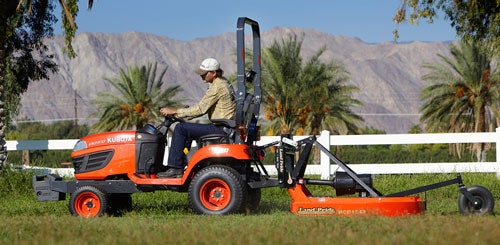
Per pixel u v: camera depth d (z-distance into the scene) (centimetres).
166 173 1523
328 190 2106
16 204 1922
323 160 2300
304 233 1070
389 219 1244
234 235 1048
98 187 1538
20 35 2902
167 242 1003
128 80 9594
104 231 1155
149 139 1535
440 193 2041
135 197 1939
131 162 1533
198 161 1465
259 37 1574
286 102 7700
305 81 7706
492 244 939
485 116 8256
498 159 2281
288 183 1457
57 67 3073
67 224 1253
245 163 1498
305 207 1431
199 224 1221
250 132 1527
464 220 1209
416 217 1284
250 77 1539
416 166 2306
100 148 1551
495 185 2100
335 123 7812
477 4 2333
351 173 1438
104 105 9594
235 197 1455
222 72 1535
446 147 11588
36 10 2825
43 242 1017
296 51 7719
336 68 7900
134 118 9538
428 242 950
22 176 2216
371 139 2314
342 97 7944
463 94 8206
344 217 1310
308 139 1476
